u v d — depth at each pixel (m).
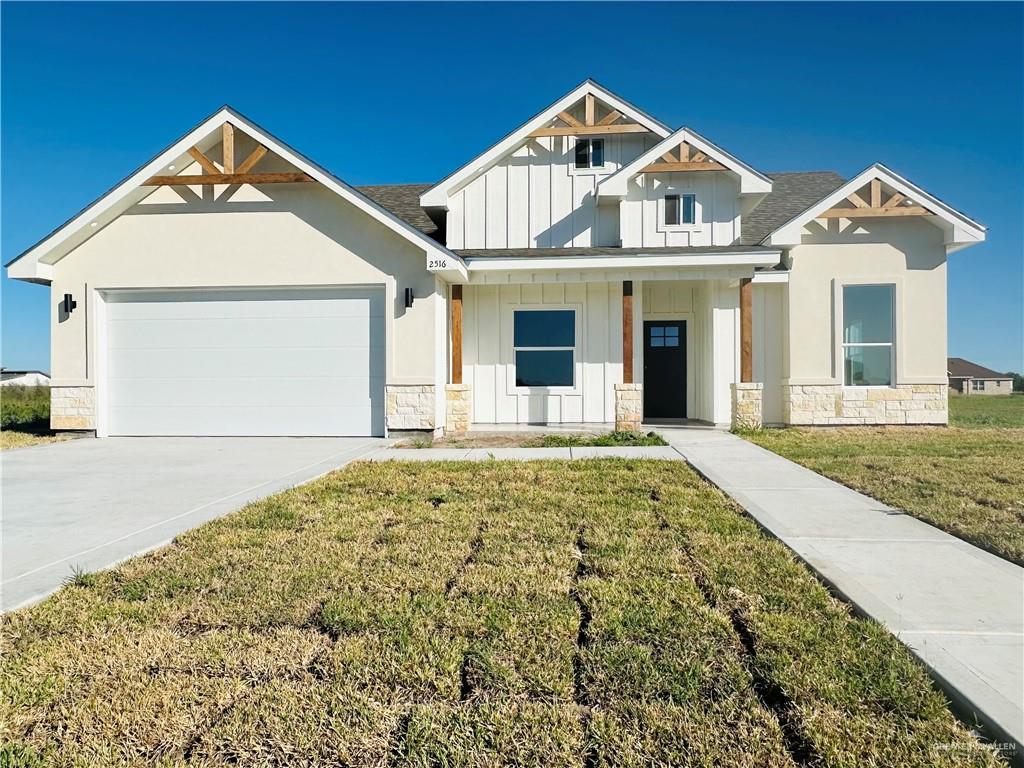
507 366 12.64
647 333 14.00
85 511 5.50
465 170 12.38
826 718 2.30
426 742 2.20
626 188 11.77
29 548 4.39
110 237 11.30
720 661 2.73
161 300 11.47
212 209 11.25
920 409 12.09
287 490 6.33
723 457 8.27
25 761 2.11
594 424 12.42
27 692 2.50
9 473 7.46
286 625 3.13
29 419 14.55
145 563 4.05
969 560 4.04
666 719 2.32
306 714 2.35
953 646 2.81
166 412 11.46
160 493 6.27
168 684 2.57
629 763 2.08
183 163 11.27
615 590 3.50
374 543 4.49
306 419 11.31
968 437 10.49
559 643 2.89
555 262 10.98
